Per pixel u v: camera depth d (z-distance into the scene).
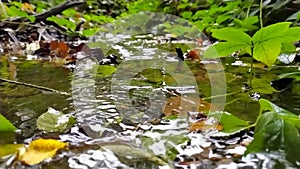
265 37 1.37
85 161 1.06
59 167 1.05
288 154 1.04
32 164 1.05
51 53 2.48
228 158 1.06
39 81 1.57
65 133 1.16
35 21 3.38
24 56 2.36
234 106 1.28
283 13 2.55
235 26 2.93
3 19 3.22
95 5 6.42
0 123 1.16
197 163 1.05
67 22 3.65
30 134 1.16
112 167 1.05
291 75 1.41
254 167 1.03
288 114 1.08
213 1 4.17
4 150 1.09
